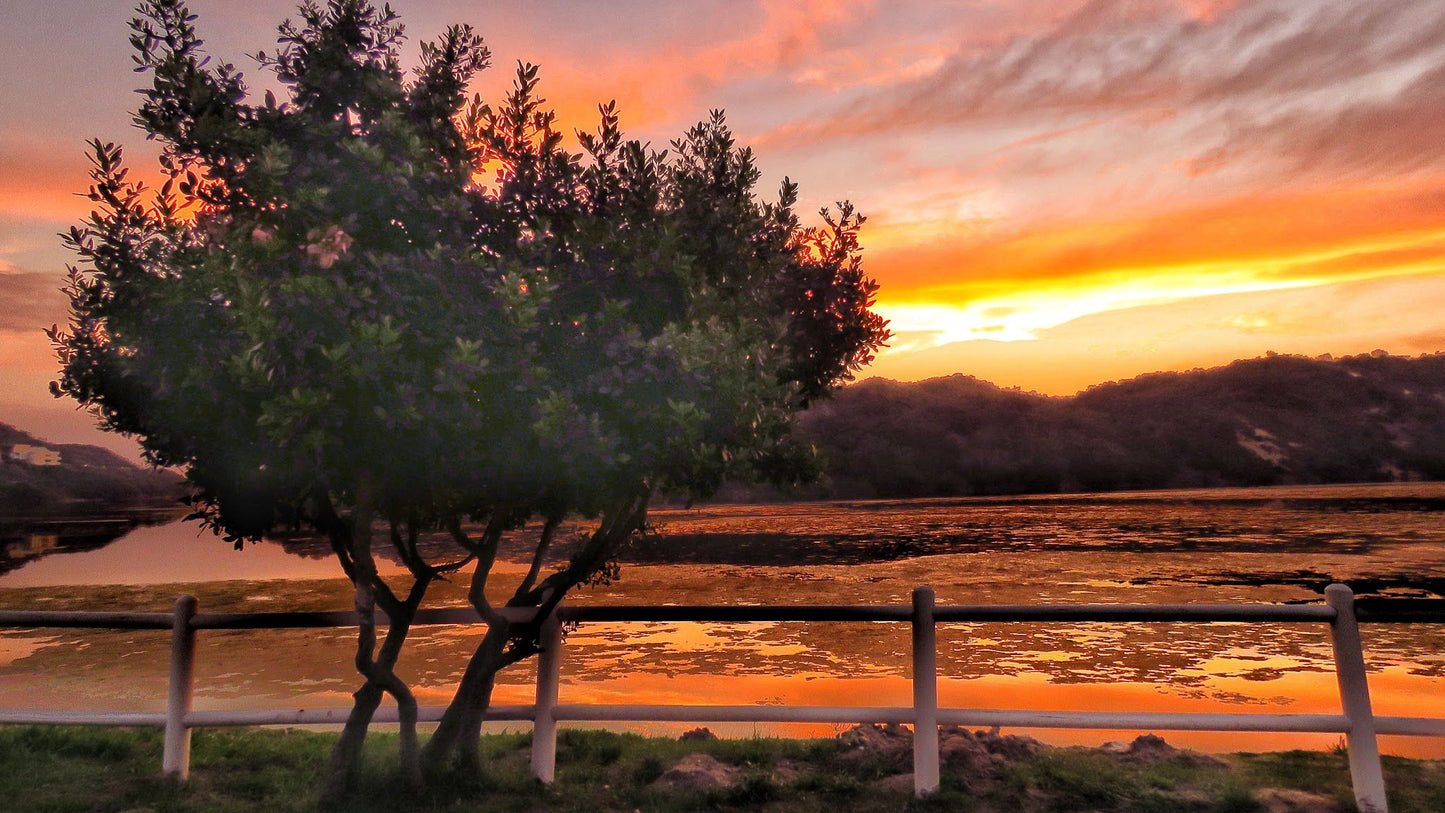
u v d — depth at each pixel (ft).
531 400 14.94
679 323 17.31
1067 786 18.20
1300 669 55.31
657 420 14.99
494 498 16.35
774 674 54.49
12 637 76.64
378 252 15.64
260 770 20.80
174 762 18.88
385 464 15.35
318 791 18.35
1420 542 196.34
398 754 21.38
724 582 126.52
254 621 18.72
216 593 118.42
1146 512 382.63
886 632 75.00
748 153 19.21
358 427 14.25
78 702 47.70
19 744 21.13
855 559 174.91
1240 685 50.08
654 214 18.02
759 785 18.30
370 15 17.30
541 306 16.29
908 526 317.83
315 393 13.10
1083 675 54.03
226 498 16.81
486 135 17.90
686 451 15.20
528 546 216.33
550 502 16.69
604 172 17.84
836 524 343.05
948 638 71.87
